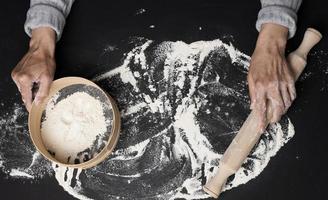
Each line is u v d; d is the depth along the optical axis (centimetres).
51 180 138
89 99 135
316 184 130
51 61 133
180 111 137
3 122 141
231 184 133
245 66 137
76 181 137
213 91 137
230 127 135
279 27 126
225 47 138
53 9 133
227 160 126
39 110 134
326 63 134
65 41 143
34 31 134
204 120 136
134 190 135
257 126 124
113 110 129
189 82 138
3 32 146
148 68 140
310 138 132
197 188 134
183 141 136
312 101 133
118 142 137
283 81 123
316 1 137
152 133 137
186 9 141
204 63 138
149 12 142
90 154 133
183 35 140
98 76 141
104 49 142
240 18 139
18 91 142
